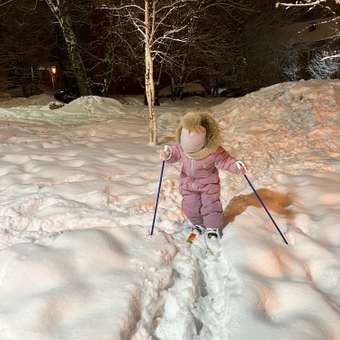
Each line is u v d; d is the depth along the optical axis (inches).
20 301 97.7
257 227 137.1
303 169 204.7
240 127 301.0
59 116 422.9
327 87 329.7
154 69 628.7
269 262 116.9
